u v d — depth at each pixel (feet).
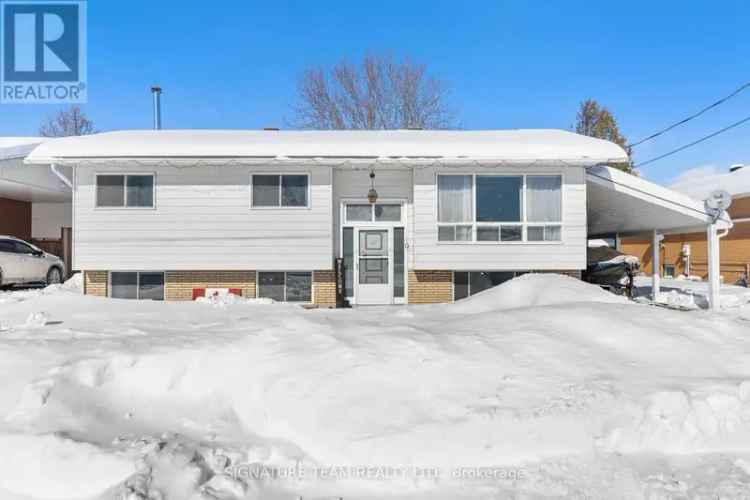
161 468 10.27
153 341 16.80
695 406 12.35
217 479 10.19
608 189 40.50
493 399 12.52
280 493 10.05
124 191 39.11
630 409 12.14
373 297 41.34
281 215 39.58
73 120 122.93
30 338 18.21
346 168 40.78
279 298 40.37
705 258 72.79
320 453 11.16
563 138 43.19
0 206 58.75
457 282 40.40
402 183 41.50
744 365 15.05
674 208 39.09
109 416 12.72
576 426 11.66
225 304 34.50
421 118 101.96
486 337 16.33
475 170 39.47
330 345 15.19
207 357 14.98
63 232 64.13
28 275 46.91
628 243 89.86
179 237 39.27
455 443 11.18
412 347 15.01
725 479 10.36
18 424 11.69
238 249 39.47
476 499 9.78
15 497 10.03
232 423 12.61
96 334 19.47
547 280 28.94
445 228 39.58
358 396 12.67
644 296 45.42
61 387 13.24
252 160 37.93
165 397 13.74
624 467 10.75
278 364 14.23
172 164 38.65
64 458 10.54
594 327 17.47
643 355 15.53
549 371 13.93
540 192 39.58
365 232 41.65
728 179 74.90
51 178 51.13
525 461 10.87
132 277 39.86
